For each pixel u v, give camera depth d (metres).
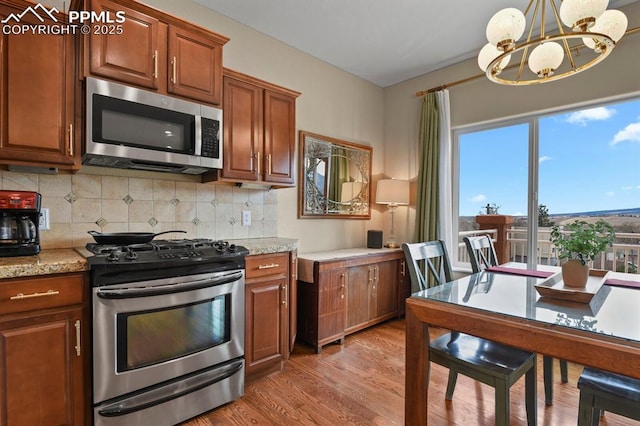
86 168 2.04
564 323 1.13
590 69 2.69
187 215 2.45
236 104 2.33
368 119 3.96
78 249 1.87
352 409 1.90
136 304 1.60
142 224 2.24
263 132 2.49
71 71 1.71
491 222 3.36
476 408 1.91
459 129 3.59
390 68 3.64
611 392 1.21
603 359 1.00
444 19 2.74
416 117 3.84
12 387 1.35
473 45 3.16
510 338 1.18
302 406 1.93
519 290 1.60
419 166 3.64
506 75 3.16
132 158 1.81
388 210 4.04
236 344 2.00
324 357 2.59
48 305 1.42
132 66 1.81
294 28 2.88
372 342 2.91
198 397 1.82
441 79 3.63
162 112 1.91
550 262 2.99
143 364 1.64
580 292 1.37
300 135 3.21
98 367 1.51
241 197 2.77
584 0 1.32
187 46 2.03
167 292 1.68
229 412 1.87
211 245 2.04
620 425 1.75
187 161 2.02
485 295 1.51
